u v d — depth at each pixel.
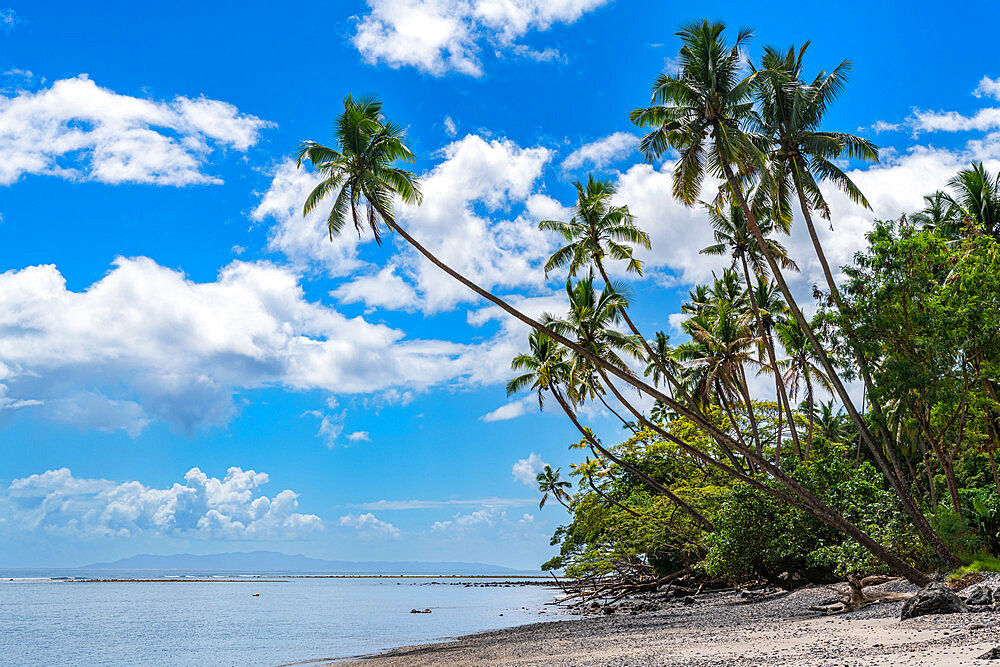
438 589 145.88
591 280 38.84
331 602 89.00
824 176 31.89
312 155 30.00
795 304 28.28
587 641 25.83
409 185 29.78
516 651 25.22
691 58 29.52
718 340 43.41
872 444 27.16
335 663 27.94
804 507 27.20
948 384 26.55
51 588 141.50
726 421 45.28
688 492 42.75
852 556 27.48
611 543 49.69
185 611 69.81
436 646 31.86
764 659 14.37
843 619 21.16
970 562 25.06
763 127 31.55
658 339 49.84
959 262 28.55
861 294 27.77
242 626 50.78
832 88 31.83
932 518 27.42
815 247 30.62
